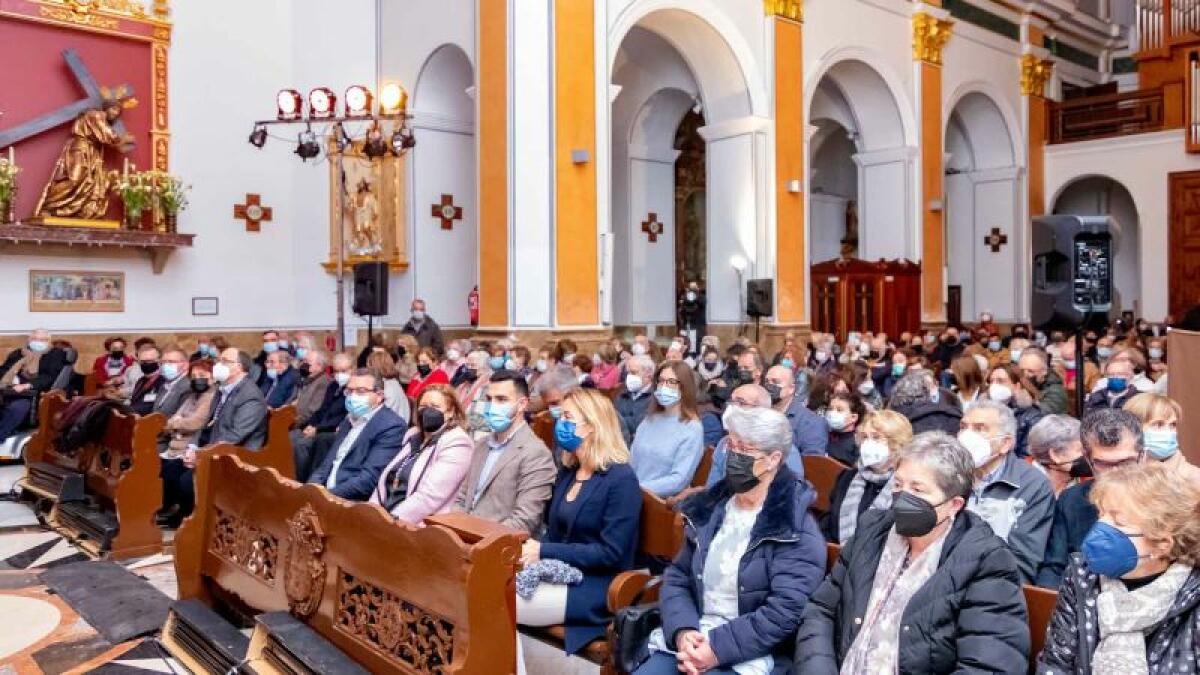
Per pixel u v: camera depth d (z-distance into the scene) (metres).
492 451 4.55
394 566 3.07
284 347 11.20
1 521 6.70
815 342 11.96
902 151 16.66
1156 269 18.73
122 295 11.84
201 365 7.01
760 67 13.99
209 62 12.60
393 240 13.52
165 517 6.79
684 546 3.28
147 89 12.04
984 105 19.19
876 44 16.05
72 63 11.32
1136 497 2.13
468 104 14.20
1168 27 18.94
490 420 4.43
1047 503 3.52
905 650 2.50
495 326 11.35
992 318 19.58
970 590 2.47
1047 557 3.48
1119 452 3.16
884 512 2.81
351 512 3.32
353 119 9.49
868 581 2.68
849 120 17.66
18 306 11.02
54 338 11.04
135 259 11.94
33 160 11.15
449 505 4.54
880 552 2.71
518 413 4.48
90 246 11.53
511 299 11.16
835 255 21.86
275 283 13.17
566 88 11.25
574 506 3.93
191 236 11.94
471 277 14.37
